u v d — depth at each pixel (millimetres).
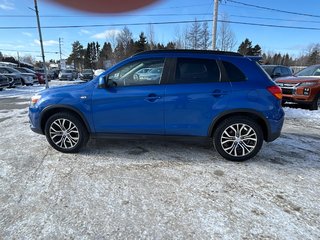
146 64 4047
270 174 3711
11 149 4605
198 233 2455
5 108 9297
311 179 3586
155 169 3818
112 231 2463
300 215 2758
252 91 3898
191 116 3986
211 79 3973
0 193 3096
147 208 2840
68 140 4348
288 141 5352
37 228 2486
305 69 10188
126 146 4770
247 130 4023
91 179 3484
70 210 2781
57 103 4160
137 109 4023
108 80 4094
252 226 2570
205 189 3262
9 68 20109
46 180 3438
